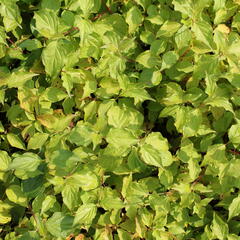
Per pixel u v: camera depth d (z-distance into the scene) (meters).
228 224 1.14
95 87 1.06
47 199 1.03
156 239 1.07
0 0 1.04
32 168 0.99
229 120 1.10
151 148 1.00
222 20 1.18
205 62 1.07
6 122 1.14
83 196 1.04
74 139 1.01
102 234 1.07
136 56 1.15
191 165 1.06
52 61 1.00
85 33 1.01
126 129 0.99
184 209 1.12
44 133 1.04
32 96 1.03
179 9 1.03
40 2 1.10
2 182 1.08
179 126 1.07
